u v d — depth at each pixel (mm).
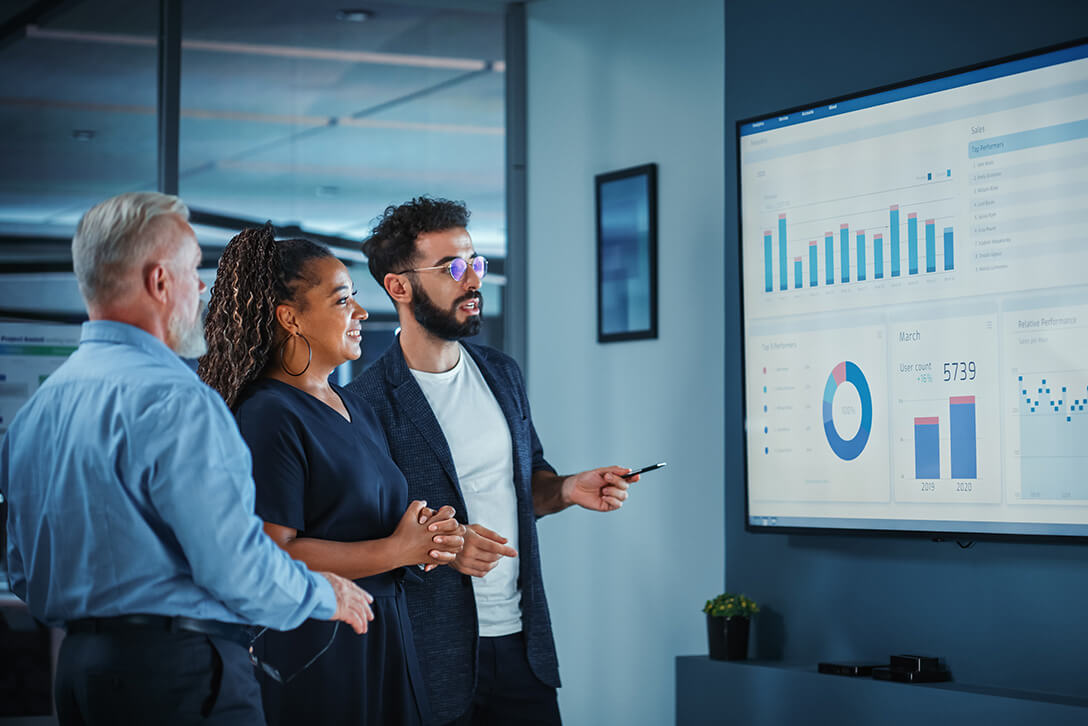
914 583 3396
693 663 3775
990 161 3172
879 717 3180
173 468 1839
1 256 4680
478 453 2928
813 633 3689
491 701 2910
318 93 4738
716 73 4168
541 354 4750
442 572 2799
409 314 2941
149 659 1875
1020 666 3119
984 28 3293
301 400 2416
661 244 4312
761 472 3709
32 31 4668
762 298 3725
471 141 4840
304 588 1953
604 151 4559
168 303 1979
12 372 4664
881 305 3402
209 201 4637
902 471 3332
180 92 4629
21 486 1984
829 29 3750
